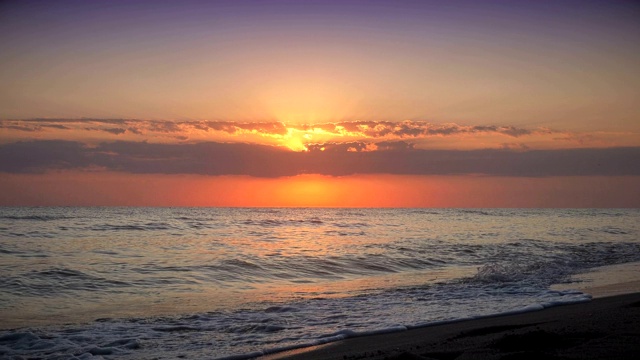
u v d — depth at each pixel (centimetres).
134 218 5153
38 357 782
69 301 1250
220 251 2242
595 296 1277
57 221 4259
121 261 1877
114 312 1132
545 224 5150
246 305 1214
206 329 966
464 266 1992
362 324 998
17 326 991
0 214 5822
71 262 1819
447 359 671
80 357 781
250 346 841
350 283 1591
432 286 1503
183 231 3403
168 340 887
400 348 773
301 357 763
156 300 1280
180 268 1750
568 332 754
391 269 1908
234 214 7694
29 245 2297
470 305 1191
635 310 964
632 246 2775
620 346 644
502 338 732
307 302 1244
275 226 4150
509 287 1461
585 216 8112
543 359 596
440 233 3588
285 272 1767
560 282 1551
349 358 724
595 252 2461
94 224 3856
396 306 1189
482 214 8794
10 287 1367
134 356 789
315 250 2330
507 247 2623
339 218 6328
